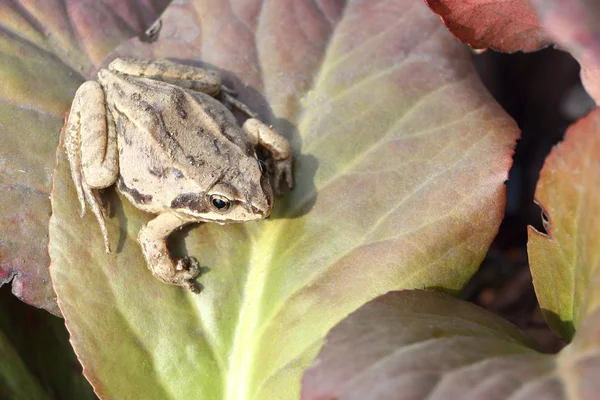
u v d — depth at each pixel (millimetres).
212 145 306
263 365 295
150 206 303
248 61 322
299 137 313
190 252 306
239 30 323
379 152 307
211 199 301
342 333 270
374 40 320
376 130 309
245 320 302
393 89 313
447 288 293
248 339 300
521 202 363
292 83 318
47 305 303
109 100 310
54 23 322
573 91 362
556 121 365
